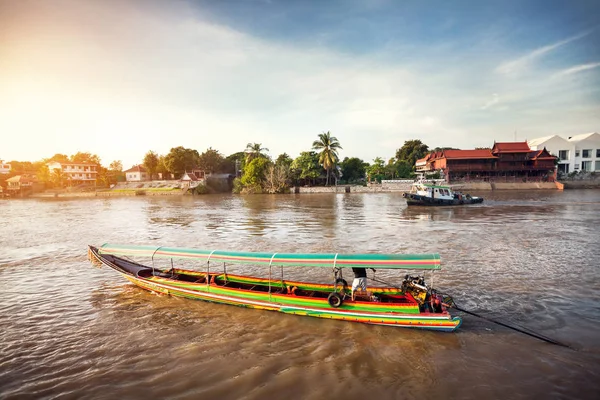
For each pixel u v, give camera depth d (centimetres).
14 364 848
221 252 1199
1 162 11062
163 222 3334
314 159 8106
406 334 948
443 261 1639
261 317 1077
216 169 10175
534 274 1409
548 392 704
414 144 10531
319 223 2991
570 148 7806
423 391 715
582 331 941
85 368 827
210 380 768
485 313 1063
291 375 777
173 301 1227
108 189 9244
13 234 2766
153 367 823
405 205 4488
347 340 925
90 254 1490
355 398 697
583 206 3844
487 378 753
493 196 5472
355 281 1070
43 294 1330
